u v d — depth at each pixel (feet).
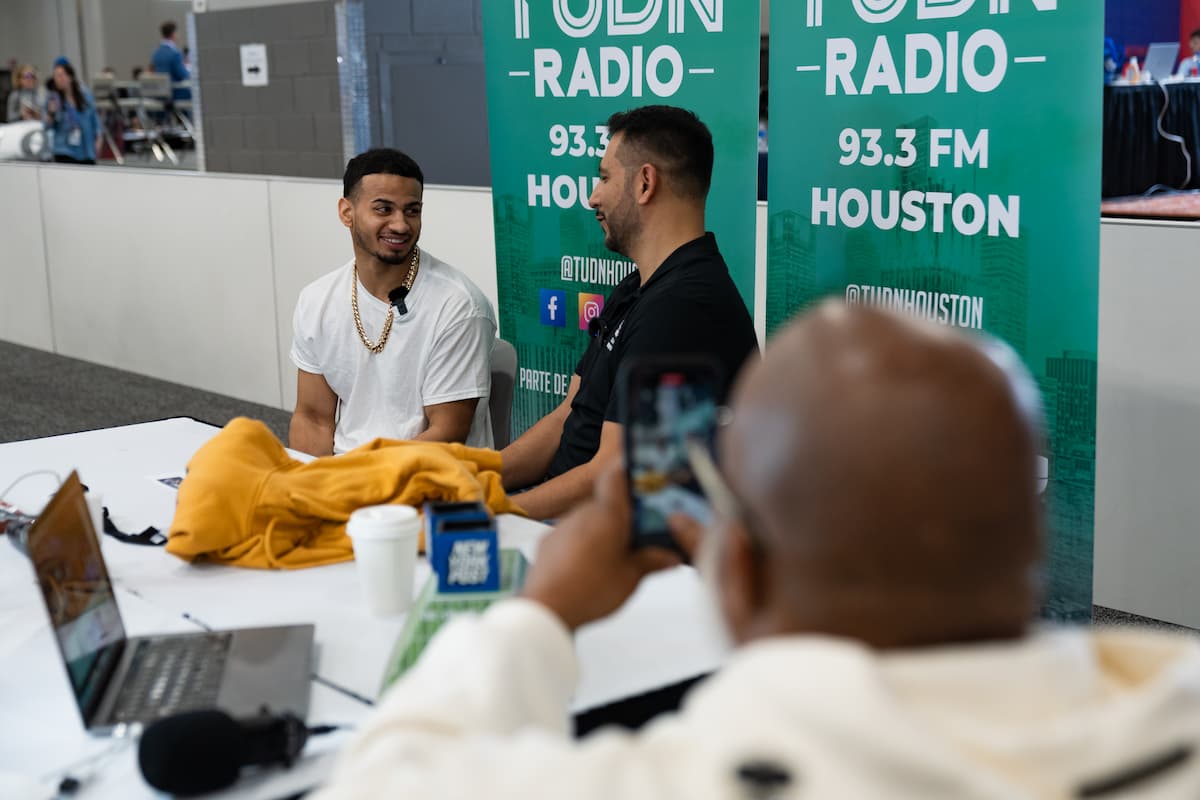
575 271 10.68
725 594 1.99
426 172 18.21
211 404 18.11
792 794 1.66
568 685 2.48
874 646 1.79
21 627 5.26
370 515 5.39
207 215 18.01
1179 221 9.36
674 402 2.72
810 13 8.61
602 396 8.28
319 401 9.57
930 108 8.07
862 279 8.65
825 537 1.78
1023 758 1.67
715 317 7.72
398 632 5.23
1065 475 7.86
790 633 1.85
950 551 1.75
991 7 7.67
